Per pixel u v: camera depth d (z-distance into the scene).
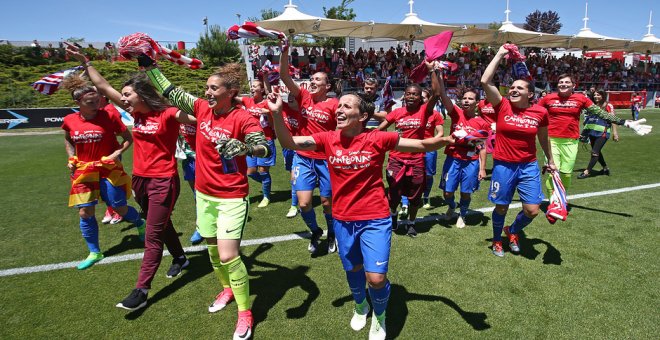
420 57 22.58
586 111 5.73
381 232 2.71
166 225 3.63
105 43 32.19
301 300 3.44
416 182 4.67
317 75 4.52
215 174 2.97
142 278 3.27
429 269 3.99
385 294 2.76
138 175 3.49
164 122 3.41
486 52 27.05
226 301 3.35
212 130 2.96
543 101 6.11
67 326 3.06
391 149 2.66
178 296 3.52
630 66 33.09
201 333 2.99
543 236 4.85
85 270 4.00
